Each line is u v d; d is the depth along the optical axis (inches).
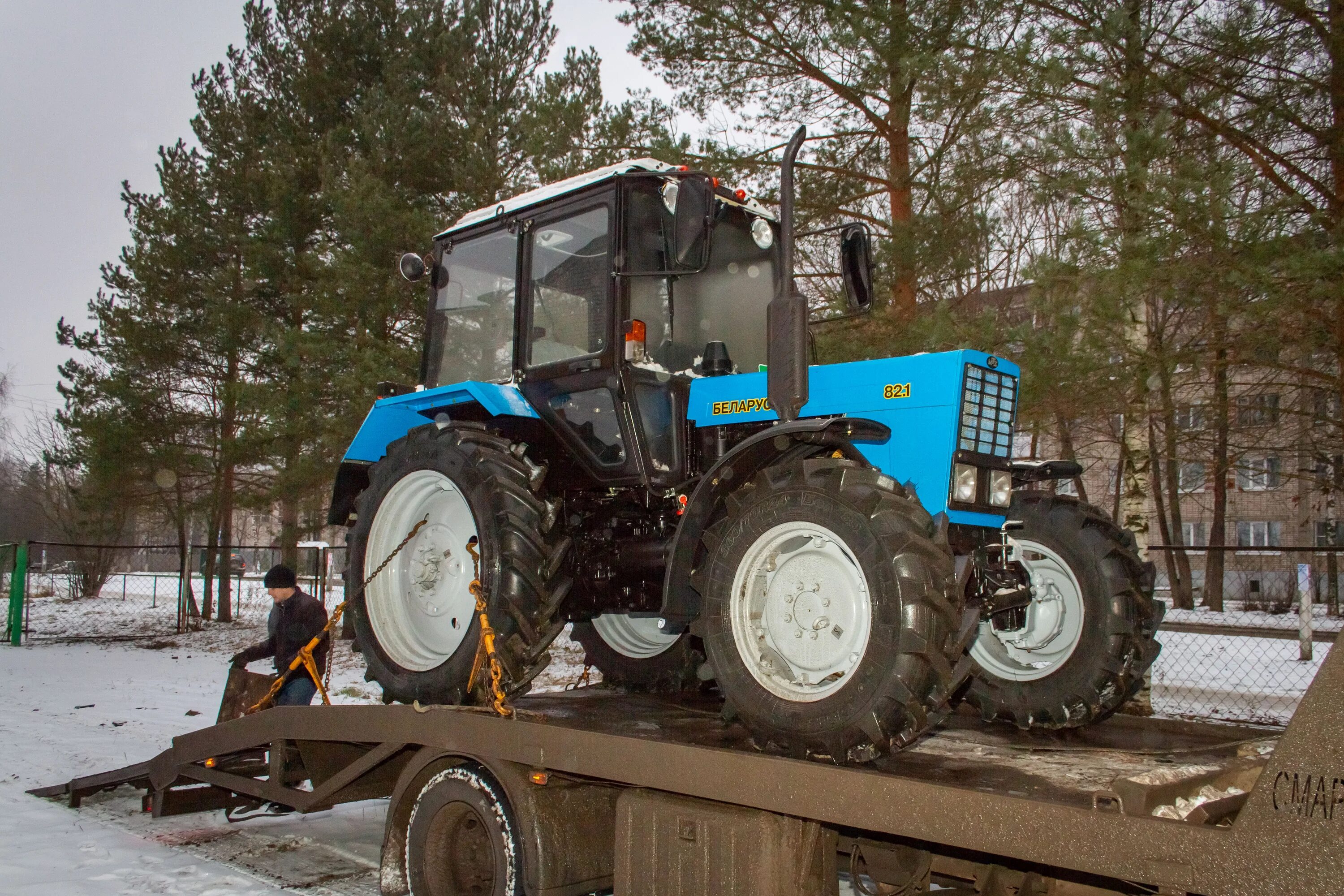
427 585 167.5
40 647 585.9
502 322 184.4
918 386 138.6
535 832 128.3
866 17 336.8
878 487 119.0
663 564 164.6
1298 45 276.8
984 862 117.4
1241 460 476.1
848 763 112.8
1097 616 151.2
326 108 637.9
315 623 213.2
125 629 705.6
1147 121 278.1
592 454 168.1
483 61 582.2
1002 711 157.1
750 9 386.6
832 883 114.5
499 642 146.6
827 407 146.4
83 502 711.1
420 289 540.1
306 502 614.9
